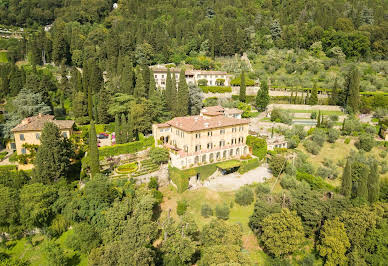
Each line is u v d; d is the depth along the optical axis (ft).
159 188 244.22
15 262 169.17
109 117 322.75
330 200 210.59
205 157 265.54
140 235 169.89
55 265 167.63
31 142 252.83
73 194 209.87
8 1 646.33
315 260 192.65
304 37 615.57
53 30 562.25
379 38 586.86
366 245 188.14
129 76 359.87
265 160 292.20
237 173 273.13
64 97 371.15
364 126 342.23
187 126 264.52
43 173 215.10
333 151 304.71
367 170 229.04
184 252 168.14
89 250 181.78
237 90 437.17
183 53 545.44
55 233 197.36
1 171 225.76
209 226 187.62
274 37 633.20
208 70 501.97
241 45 574.15
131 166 253.44
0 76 370.32
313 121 364.17
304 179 251.80
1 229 192.75
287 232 180.45
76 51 461.37
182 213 216.74
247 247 196.54
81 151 274.57
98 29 542.57
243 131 295.69
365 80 469.57
